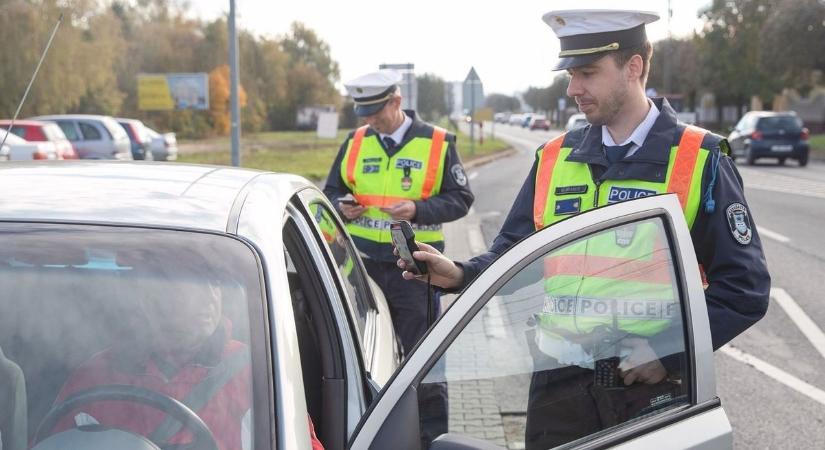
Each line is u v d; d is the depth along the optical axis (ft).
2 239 6.24
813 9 128.57
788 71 139.23
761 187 62.23
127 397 5.69
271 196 7.52
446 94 167.94
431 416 5.84
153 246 6.30
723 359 19.97
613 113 8.59
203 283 6.15
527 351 6.36
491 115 123.24
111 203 6.72
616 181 8.55
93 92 142.61
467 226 42.70
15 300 5.99
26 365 5.77
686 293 6.90
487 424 6.06
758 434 15.40
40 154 53.47
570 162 8.91
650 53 8.70
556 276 6.46
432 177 14.75
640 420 6.76
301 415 5.81
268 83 218.18
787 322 23.12
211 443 5.56
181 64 189.26
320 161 98.37
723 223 8.13
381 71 14.92
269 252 6.51
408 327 14.42
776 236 38.06
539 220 9.00
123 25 190.08
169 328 5.96
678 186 8.30
